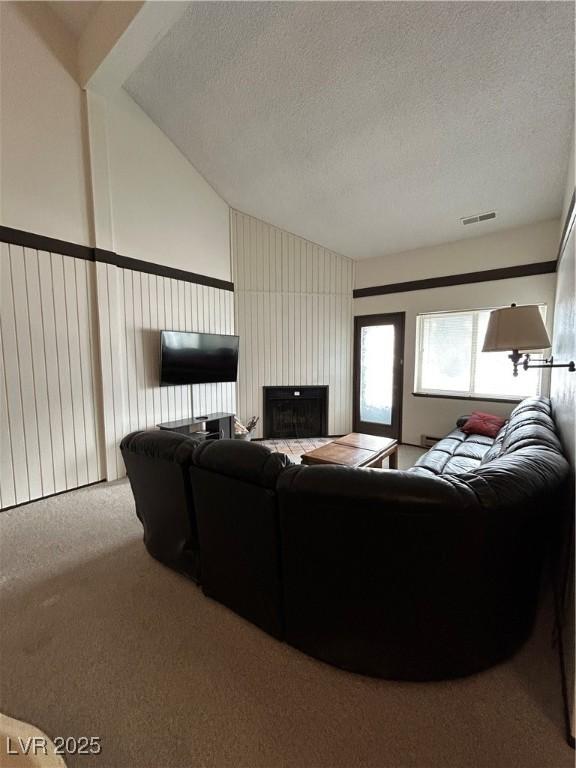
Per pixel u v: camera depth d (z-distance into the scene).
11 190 2.65
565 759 1.06
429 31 2.16
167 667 1.39
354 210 4.12
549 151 2.79
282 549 1.39
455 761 1.06
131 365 3.54
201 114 3.31
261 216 4.68
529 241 3.80
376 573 1.23
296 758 1.07
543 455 1.45
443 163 3.15
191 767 1.05
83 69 2.90
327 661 1.39
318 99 2.80
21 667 1.39
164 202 3.76
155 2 2.25
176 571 1.98
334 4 2.15
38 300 2.84
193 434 3.95
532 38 2.06
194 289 4.15
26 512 2.71
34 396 2.86
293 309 5.04
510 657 1.41
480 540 1.16
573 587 1.23
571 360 1.65
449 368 4.49
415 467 2.77
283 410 5.24
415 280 4.68
